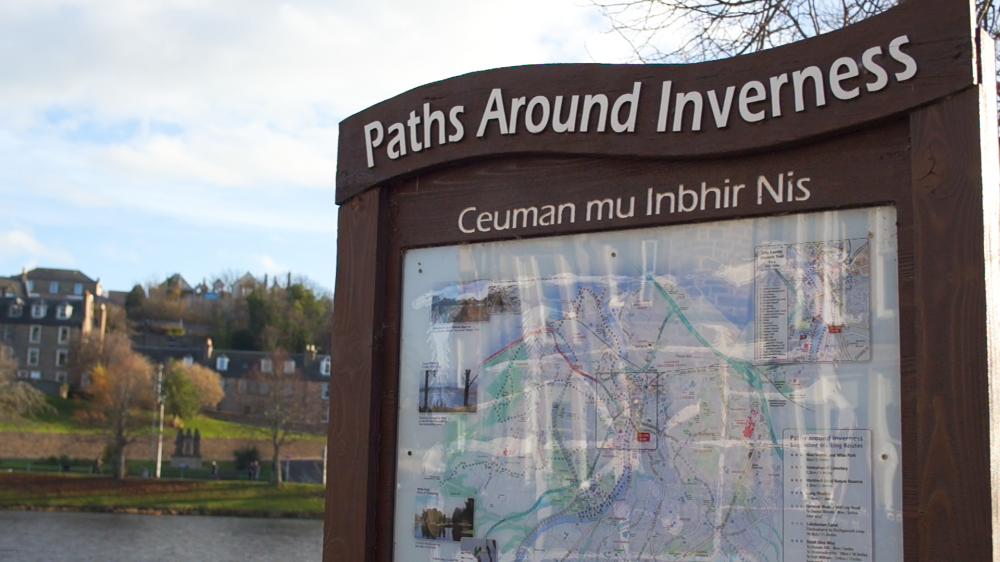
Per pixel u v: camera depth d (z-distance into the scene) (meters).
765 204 2.68
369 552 3.13
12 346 101.31
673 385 2.77
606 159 2.93
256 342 118.88
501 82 3.07
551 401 2.95
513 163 3.10
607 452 2.84
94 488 62.88
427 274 3.23
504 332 3.07
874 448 2.46
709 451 2.69
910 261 2.44
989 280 2.34
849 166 2.57
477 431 3.06
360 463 3.17
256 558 40.34
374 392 3.20
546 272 3.03
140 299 127.06
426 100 3.21
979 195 2.33
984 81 2.41
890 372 2.47
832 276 2.58
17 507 57.03
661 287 2.83
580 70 2.95
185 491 62.91
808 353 2.58
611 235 2.93
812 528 2.51
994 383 2.31
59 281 131.88
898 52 2.46
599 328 2.91
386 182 3.29
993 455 2.27
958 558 2.27
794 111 2.61
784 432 2.59
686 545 2.67
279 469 67.12
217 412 91.00
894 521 2.42
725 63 2.73
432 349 3.18
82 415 85.69
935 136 2.41
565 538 2.86
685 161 2.81
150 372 82.69
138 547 42.72
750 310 2.69
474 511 3.02
